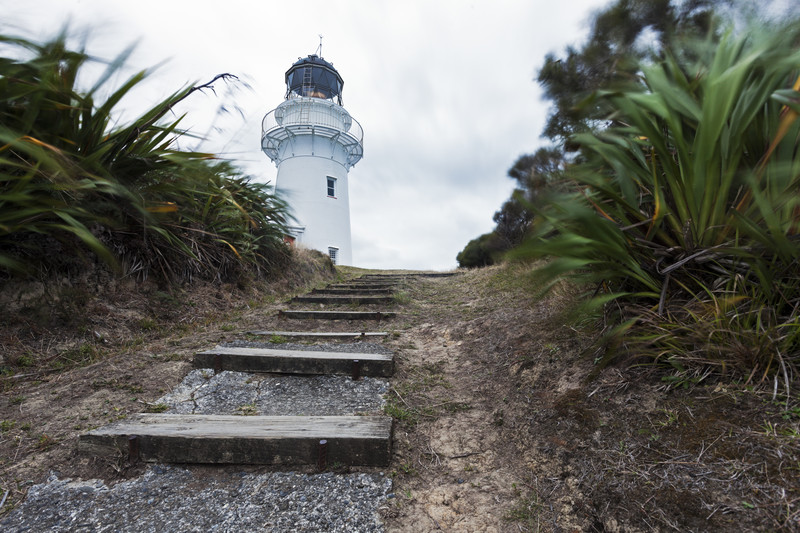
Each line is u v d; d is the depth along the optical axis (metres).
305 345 3.10
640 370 1.64
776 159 1.52
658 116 1.88
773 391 1.28
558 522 1.27
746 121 1.49
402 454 1.75
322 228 16.34
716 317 1.46
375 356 2.65
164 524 1.31
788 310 1.46
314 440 1.66
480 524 1.34
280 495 1.47
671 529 1.05
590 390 1.70
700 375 1.46
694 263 1.67
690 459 1.20
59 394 2.02
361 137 18.86
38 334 2.40
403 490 1.53
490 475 1.60
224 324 3.64
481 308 4.09
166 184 3.00
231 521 1.33
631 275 1.71
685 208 1.65
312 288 6.14
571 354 2.06
